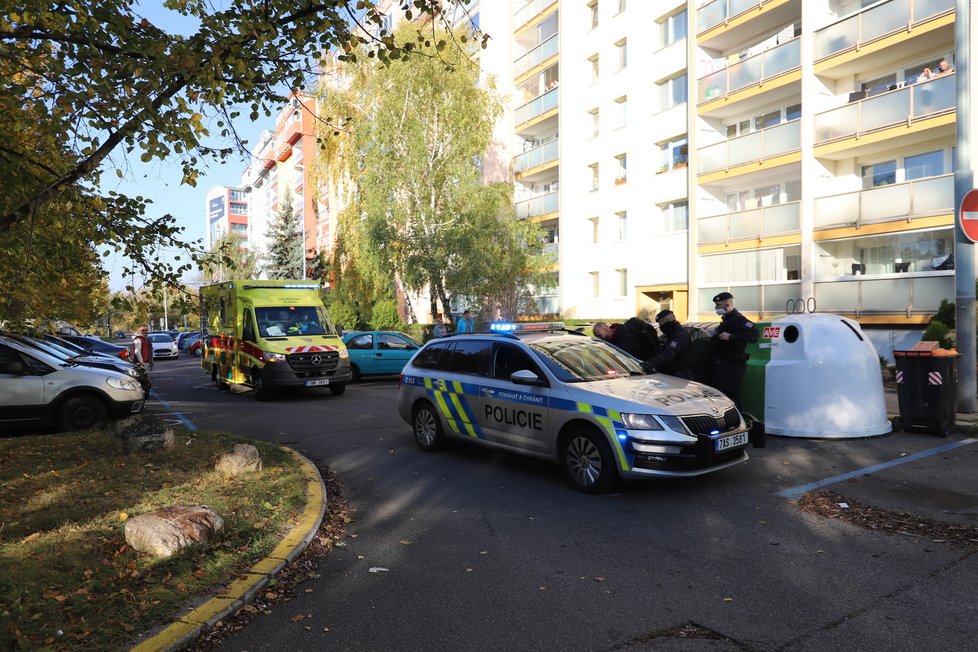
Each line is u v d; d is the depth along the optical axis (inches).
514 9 1317.7
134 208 271.1
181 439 328.8
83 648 124.9
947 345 464.8
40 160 275.6
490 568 172.6
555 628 137.9
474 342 305.0
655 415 226.2
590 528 202.5
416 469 287.4
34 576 153.8
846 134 689.6
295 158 2539.4
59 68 217.8
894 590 150.9
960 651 124.0
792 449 297.3
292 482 246.5
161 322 2896.2
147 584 153.9
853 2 717.9
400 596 155.7
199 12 232.2
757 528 197.6
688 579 161.5
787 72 750.5
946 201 610.5
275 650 130.6
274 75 253.1
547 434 255.8
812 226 727.7
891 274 662.5
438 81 922.1
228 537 185.6
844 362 318.3
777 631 133.8
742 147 805.2
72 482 241.9
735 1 815.1
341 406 505.4
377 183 935.7
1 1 201.9
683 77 912.3
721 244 834.8
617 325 350.0
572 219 1128.2
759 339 334.6
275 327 581.3
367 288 1163.9
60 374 381.1
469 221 898.1
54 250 271.4
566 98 1138.7
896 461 270.2
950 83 602.5
